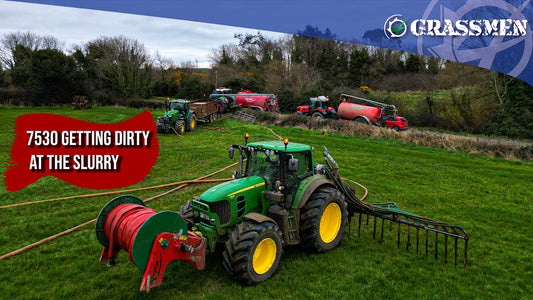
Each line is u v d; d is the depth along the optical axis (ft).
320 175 21.25
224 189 17.69
